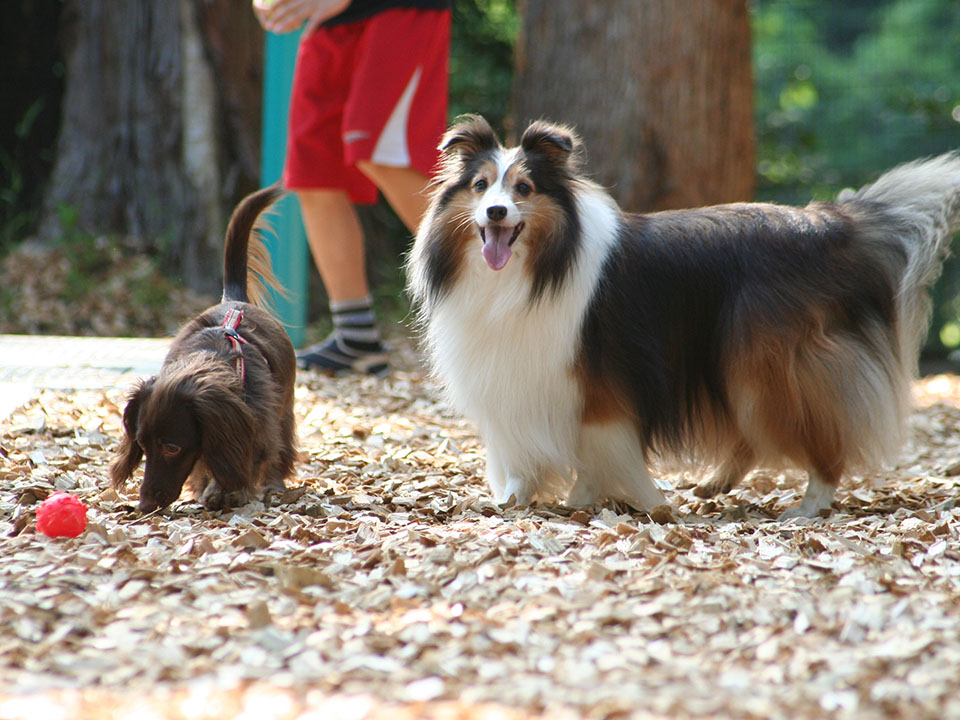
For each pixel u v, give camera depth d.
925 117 27.42
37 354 11.36
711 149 14.73
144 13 17.42
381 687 3.90
